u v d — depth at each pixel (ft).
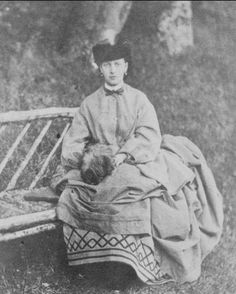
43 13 13.08
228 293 11.57
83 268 11.12
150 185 11.23
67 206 11.17
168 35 13.55
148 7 13.46
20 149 12.47
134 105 12.01
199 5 13.50
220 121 13.44
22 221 10.89
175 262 11.33
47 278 11.16
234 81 13.46
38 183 12.47
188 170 11.98
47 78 13.23
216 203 12.28
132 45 13.44
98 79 13.37
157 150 11.89
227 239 12.34
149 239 11.12
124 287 11.15
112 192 11.03
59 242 11.21
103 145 11.86
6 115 12.34
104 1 13.25
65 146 11.98
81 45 13.30
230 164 13.17
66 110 12.84
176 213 11.28
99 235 10.93
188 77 13.57
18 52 13.06
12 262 11.10
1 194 12.01
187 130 13.42
